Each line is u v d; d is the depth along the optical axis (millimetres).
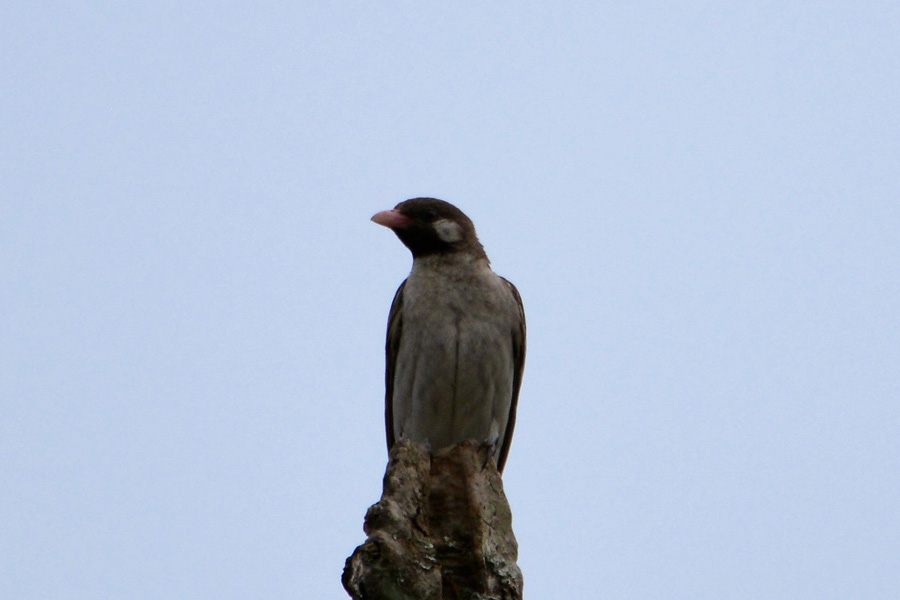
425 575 7680
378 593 7496
